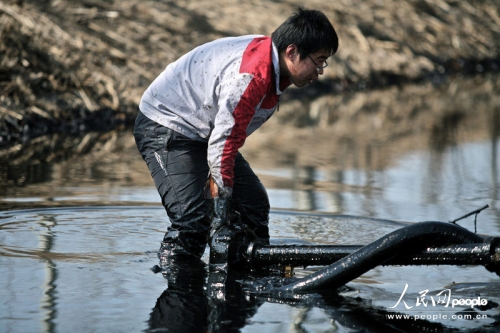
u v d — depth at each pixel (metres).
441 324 6.06
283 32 6.88
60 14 18.83
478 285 7.05
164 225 9.10
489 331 5.94
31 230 8.72
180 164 7.64
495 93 23.30
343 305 6.45
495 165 13.23
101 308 6.25
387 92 23.06
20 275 7.09
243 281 7.01
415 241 6.53
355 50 24.81
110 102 16.73
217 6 23.33
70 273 7.19
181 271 7.30
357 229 9.02
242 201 8.12
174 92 7.50
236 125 6.80
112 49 18.36
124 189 10.90
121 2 21.00
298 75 6.98
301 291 6.75
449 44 28.55
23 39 16.84
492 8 32.38
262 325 5.95
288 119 18.16
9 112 15.20
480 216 9.63
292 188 11.24
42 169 12.12
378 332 5.87
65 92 16.45
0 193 10.43
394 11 28.47
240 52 7.04
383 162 13.40
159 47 19.52
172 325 5.91
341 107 20.03
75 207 9.77
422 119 18.36
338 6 26.69
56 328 5.79
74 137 15.04
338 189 11.24
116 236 8.57
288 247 7.13
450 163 13.41
